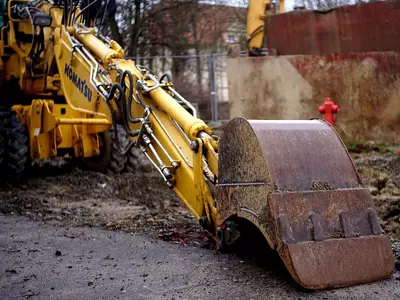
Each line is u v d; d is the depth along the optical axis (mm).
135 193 10211
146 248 6652
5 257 6383
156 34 25516
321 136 5562
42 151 10797
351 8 16000
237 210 5492
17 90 11750
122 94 7289
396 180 10320
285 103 17281
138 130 7094
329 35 16500
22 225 7918
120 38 23562
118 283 5480
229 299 4957
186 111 6625
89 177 11227
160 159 6828
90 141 11180
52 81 10977
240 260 6023
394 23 15289
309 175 5285
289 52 17438
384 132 15258
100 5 9609
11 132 10555
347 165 5473
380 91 15258
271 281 5336
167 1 24938
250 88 18016
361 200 5324
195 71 27359
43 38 10156
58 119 10117
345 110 15867
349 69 15781
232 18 29062
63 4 9922
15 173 10578
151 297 5094
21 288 5414
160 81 7301
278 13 17734
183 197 6543
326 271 4969
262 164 5234
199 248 6598
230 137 5633
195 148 6203
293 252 4926
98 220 8195
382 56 15195
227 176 5680
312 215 5102
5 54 11305
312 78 16578
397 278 5238
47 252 6566
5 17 11094
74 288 5383
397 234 7152
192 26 27188
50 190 10383
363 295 4879
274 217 5020
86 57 8469
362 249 5141
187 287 5301
